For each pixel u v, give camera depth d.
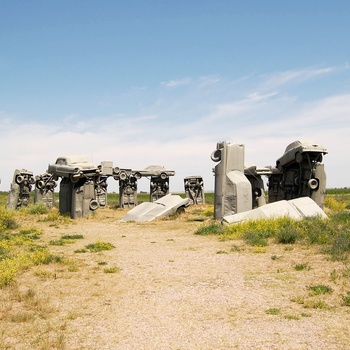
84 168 27.92
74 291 9.36
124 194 42.88
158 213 27.06
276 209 19.73
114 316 7.64
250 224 18.19
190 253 14.05
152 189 44.12
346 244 13.07
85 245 16.36
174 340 6.43
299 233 15.42
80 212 28.08
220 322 7.17
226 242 16.06
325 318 7.13
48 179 40.03
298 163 26.27
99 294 9.12
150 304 8.35
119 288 9.63
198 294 8.96
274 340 6.27
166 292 9.20
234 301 8.36
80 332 6.84
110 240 18.09
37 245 16.09
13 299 8.67
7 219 23.11
